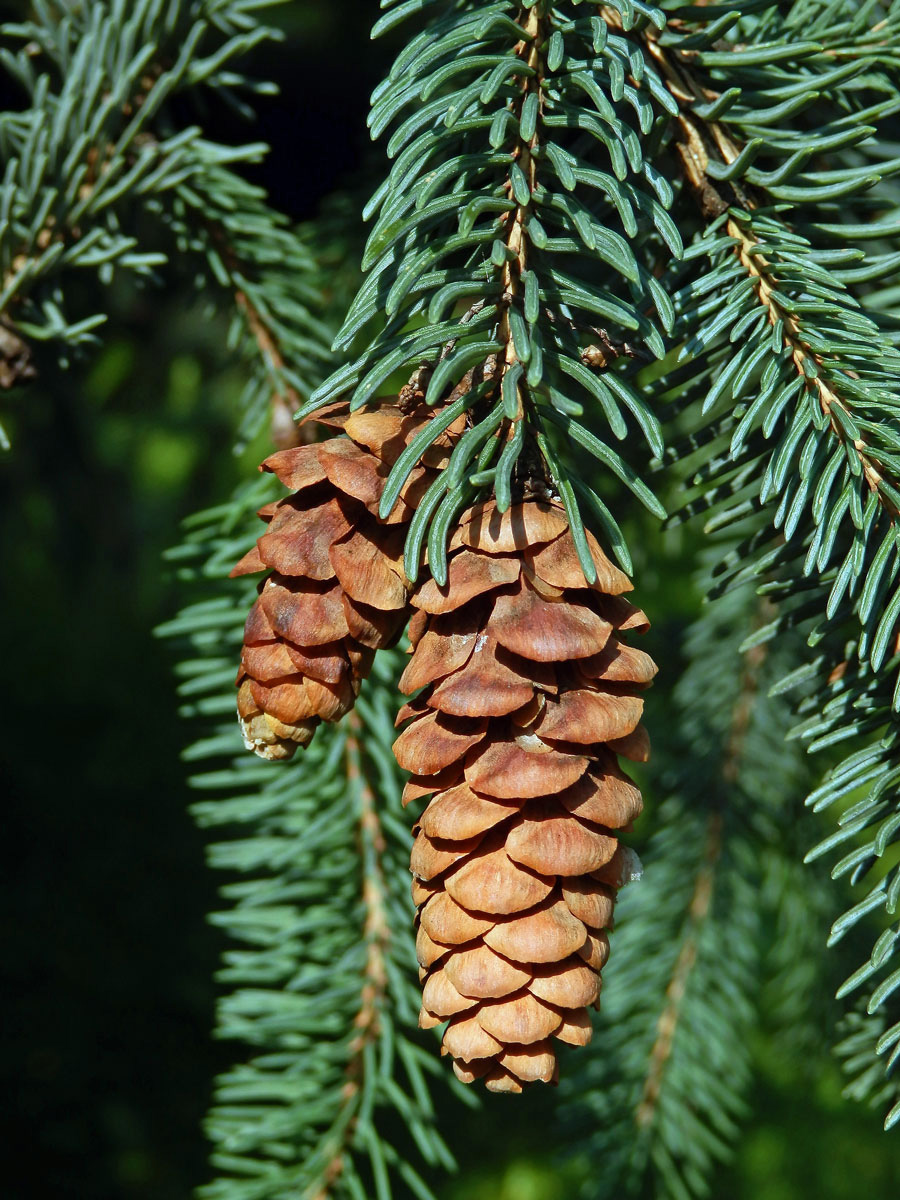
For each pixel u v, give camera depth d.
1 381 0.42
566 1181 0.86
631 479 0.35
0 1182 0.85
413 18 0.58
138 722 1.01
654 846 0.56
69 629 1.09
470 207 0.35
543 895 0.35
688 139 0.37
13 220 0.41
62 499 1.05
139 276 0.44
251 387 0.45
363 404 0.35
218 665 0.45
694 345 0.36
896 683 0.37
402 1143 0.57
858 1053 0.43
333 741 0.44
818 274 0.37
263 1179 0.43
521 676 0.35
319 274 0.47
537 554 0.35
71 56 0.42
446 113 0.36
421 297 0.36
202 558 0.49
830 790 0.37
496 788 0.35
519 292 0.36
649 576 0.56
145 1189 0.86
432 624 0.36
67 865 0.92
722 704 0.56
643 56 0.36
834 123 0.37
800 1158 0.93
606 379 0.35
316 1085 0.44
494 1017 0.35
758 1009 0.78
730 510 0.38
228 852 0.45
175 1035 0.89
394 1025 0.44
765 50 0.37
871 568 0.36
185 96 0.45
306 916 0.44
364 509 0.36
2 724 0.99
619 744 0.36
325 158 0.63
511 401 0.35
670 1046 0.52
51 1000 0.88
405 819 0.44
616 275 0.39
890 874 0.36
